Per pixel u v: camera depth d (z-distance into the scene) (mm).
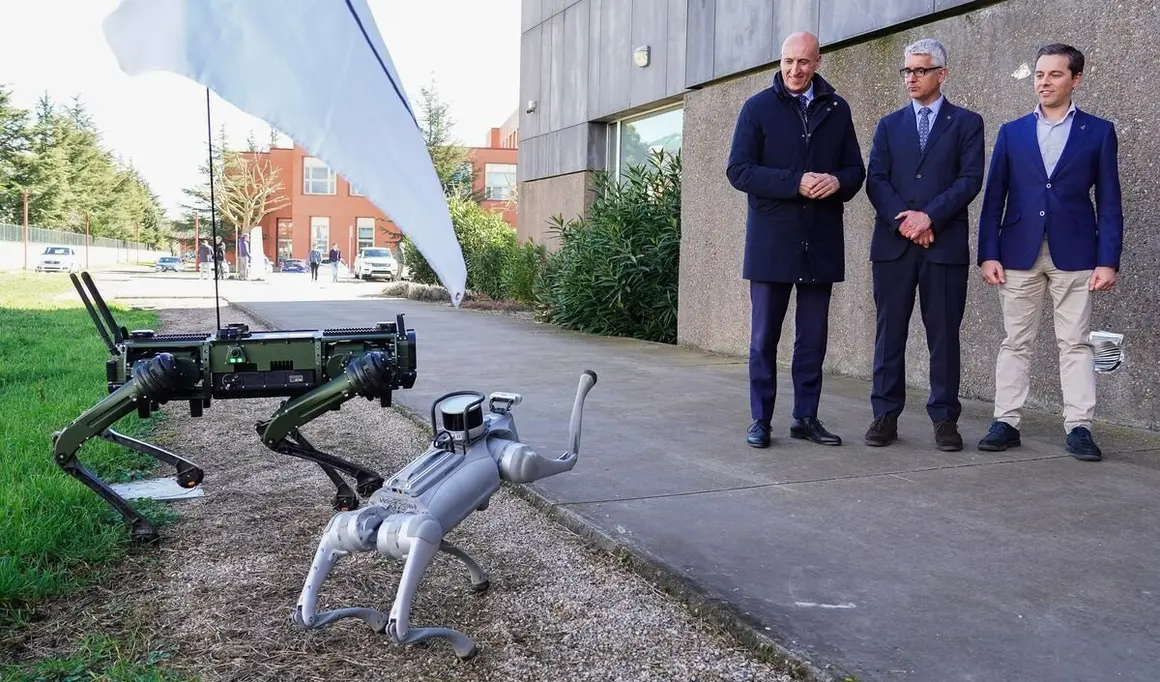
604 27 12078
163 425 5293
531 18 14625
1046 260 4199
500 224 20297
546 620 2486
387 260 36594
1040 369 5496
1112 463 4055
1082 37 5242
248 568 2881
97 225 75312
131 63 1920
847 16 6938
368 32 2053
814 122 4332
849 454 4266
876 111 6789
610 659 2244
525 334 10586
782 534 3064
